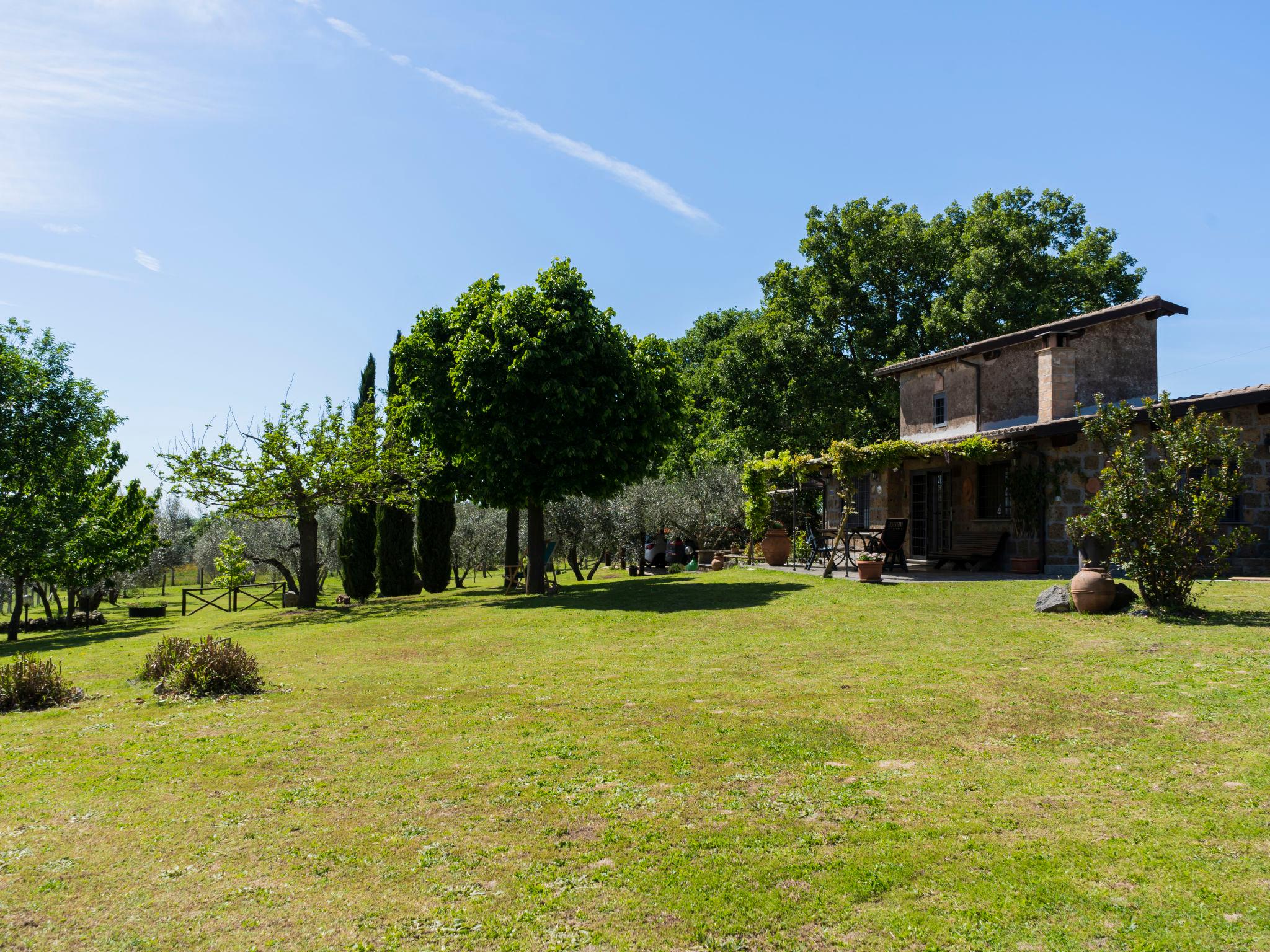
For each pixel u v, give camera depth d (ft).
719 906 13.60
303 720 28.07
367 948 12.81
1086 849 14.83
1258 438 53.72
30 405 88.12
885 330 119.75
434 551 97.40
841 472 62.34
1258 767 17.98
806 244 123.65
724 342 143.43
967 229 120.78
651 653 37.29
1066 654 30.45
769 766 20.29
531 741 23.59
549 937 12.93
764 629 41.73
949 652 32.63
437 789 19.93
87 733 27.89
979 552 65.72
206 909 14.24
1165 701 23.38
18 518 84.69
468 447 67.00
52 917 14.12
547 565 86.89
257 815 18.76
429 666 37.68
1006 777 18.62
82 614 101.40
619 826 17.10
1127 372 67.10
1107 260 118.32
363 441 78.28
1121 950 11.78
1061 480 58.59
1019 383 70.74
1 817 19.27
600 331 64.03
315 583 78.33
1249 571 52.65
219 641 36.65
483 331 65.77
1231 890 13.14
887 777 19.06
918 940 12.35
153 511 121.80
